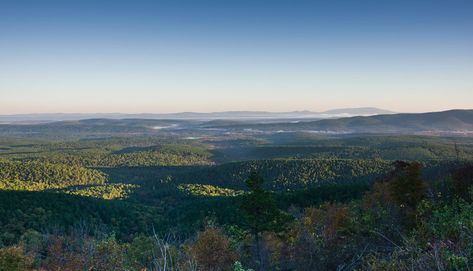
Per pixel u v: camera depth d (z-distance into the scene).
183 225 68.56
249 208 22.00
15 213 66.19
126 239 54.22
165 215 93.94
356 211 18.08
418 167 21.44
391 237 12.39
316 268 12.10
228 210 65.69
